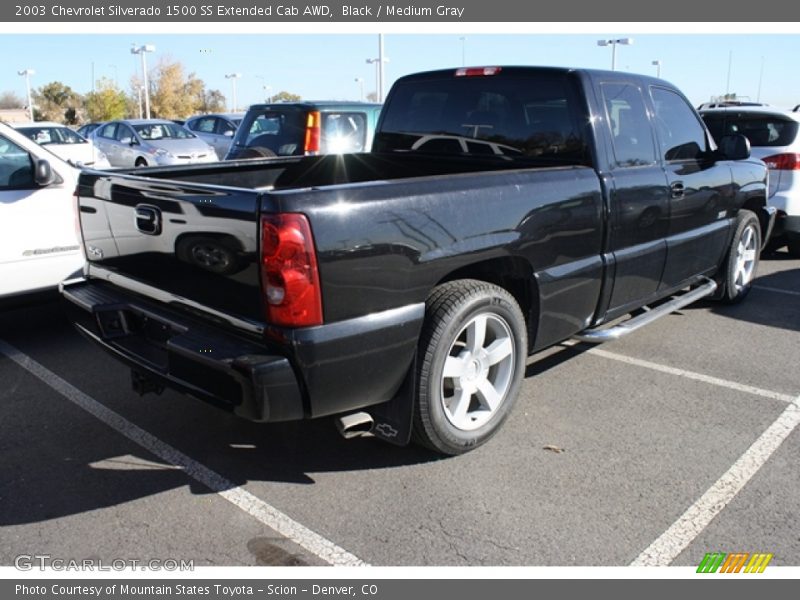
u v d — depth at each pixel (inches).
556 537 119.7
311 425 159.8
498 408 147.1
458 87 186.2
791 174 308.2
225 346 117.3
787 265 325.4
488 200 135.3
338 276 114.3
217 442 151.9
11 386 181.2
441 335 129.8
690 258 206.2
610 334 168.4
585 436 154.2
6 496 130.8
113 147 735.1
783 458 145.6
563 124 166.6
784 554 115.8
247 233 113.5
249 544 118.0
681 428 158.4
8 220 199.9
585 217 157.1
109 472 139.6
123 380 185.2
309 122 367.2
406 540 119.0
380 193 119.4
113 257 148.1
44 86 2630.4
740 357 202.7
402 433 131.7
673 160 193.0
